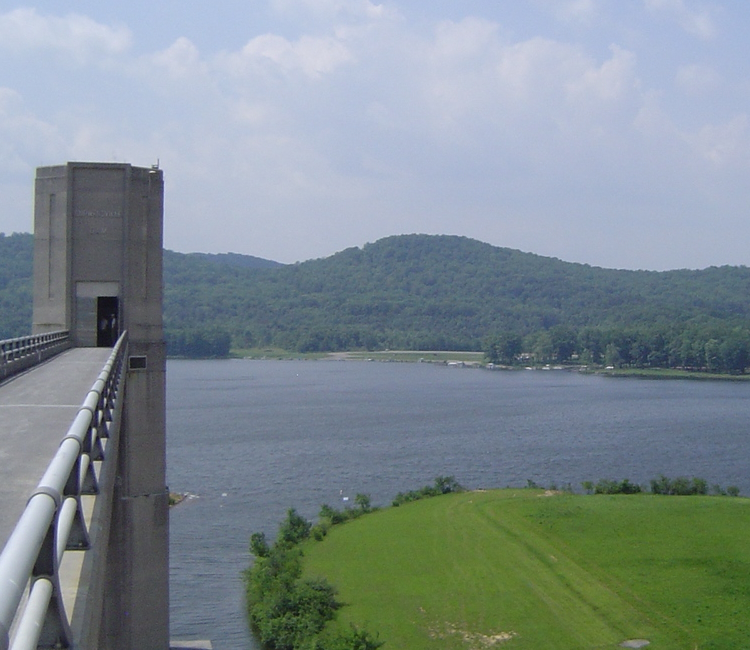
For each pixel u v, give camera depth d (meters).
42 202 35.28
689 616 41.91
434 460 94.12
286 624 41.88
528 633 40.81
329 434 115.44
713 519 57.38
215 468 88.44
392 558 53.03
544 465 90.75
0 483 10.79
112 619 33.09
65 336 34.31
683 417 131.75
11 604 4.31
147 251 35.28
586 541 53.91
